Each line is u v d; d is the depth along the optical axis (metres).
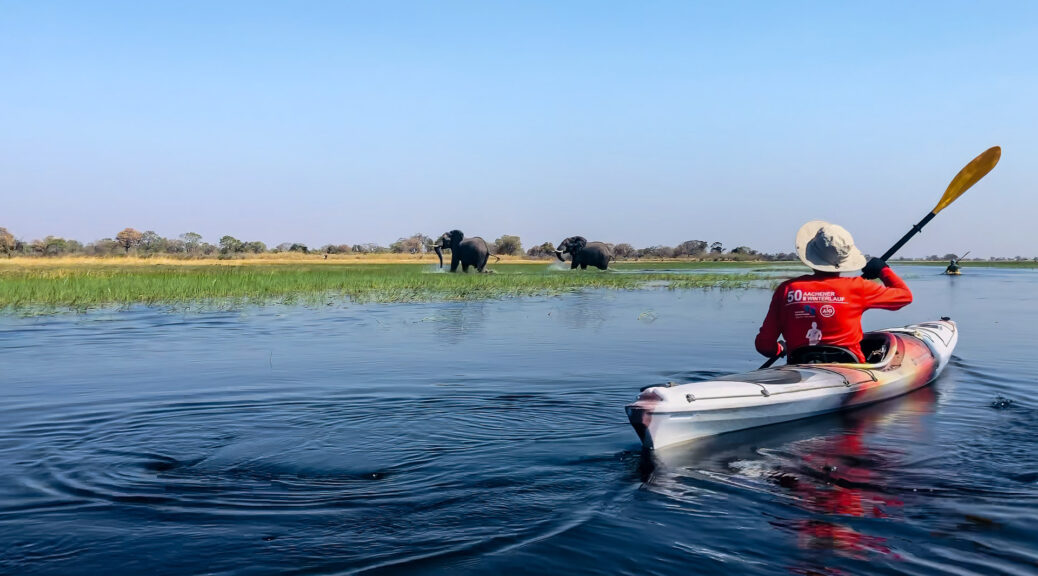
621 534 3.55
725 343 10.66
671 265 69.00
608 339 11.13
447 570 3.16
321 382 7.54
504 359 9.12
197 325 13.13
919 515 3.80
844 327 6.32
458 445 5.14
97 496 4.12
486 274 34.59
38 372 8.20
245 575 3.13
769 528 3.64
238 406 6.43
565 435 5.41
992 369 8.45
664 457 4.85
